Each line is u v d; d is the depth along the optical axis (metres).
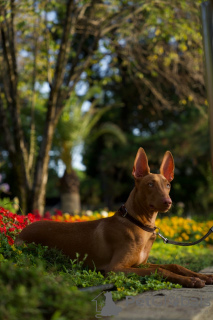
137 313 3.06
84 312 2.85
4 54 10.72
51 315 2.84
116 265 4.44
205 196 25.16
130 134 25.92
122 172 26.39
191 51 12.97
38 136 18.39
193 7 11.47
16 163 11.12
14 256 4.46
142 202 4.56
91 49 11.66
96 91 16.30
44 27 11.91
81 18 12.44
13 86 11.04
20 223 5.73
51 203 27.20
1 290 2.77
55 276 3.89
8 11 10.35
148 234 4.64
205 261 7.56
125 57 13.30
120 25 12.05
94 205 27.25
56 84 10.79
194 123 23.22
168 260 7.18
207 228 11.94
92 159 28.77
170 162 4.87
